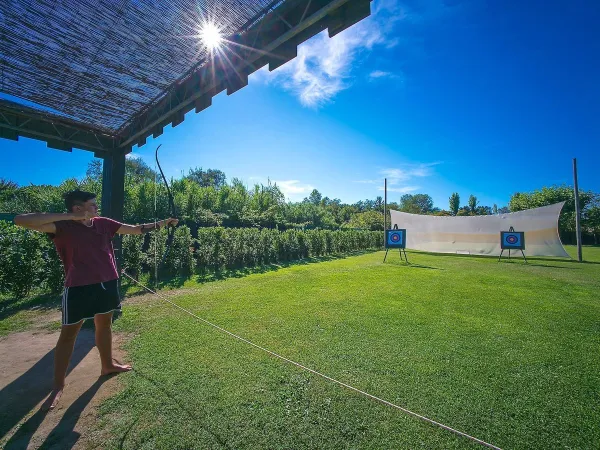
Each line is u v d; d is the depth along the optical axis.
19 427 1.90
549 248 13.06
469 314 4.50
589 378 2.63
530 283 7.03
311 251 13.41
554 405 2.23
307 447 1.76
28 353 3.06
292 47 2.52
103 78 3.51
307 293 5.72
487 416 2.08
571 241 29.27
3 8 2.41
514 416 2.09
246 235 10.03
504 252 14.27
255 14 2.52
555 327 3.96
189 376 2.54
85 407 2.12
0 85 3.55
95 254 2.43
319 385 2.43
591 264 11.05
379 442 1.81
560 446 1.81
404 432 1.90
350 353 3.05
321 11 2.11
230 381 2.46
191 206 12.79
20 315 4.34
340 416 2.04
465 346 3.30
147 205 11.23
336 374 2.62
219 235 9.05
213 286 6.32
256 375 2.56
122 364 2.76
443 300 5.33
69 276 2.30
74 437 1.82
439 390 2.39
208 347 3.12
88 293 2.35
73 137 4.62
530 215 13.68
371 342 3.36
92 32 2.74
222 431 1.88
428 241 16.69
